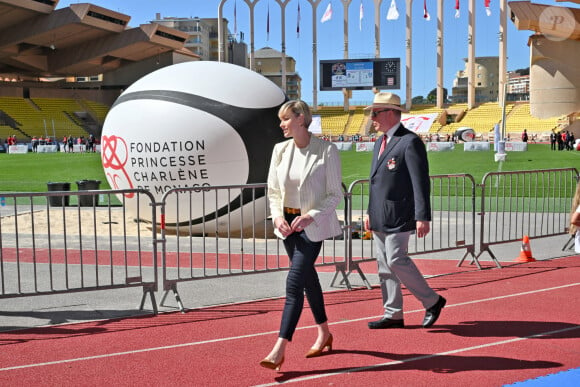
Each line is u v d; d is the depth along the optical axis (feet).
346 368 14.43
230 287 23.66
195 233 36.32
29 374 14.30
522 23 206.08
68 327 18.42
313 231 13.99
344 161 118.73
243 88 33.60
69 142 183.32
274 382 13.61
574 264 27.04
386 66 235.81
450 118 250.37
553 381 13.47
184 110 32.83
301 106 14.12
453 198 58.29
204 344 16.47
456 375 13.92
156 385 13.51
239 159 32.76
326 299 21.54
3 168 106.93
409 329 17.56
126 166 34.60
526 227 38.65
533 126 222.48
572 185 34.81
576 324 17.85
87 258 29.78
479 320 18.37
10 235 36.70
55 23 209.67
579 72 219.61
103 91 274.36
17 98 250.98
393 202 16.74
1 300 21.86
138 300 21.88
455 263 27.94
